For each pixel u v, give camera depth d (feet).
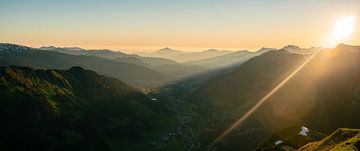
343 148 386.11
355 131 461.78
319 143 488.85
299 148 535.60
